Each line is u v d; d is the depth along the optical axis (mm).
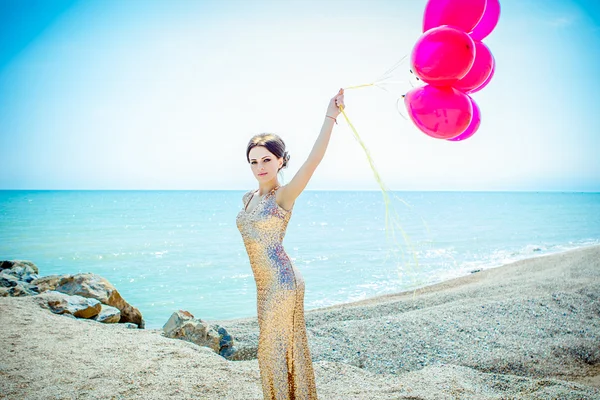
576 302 7039
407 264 3008
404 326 6168
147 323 10609
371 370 4914
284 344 2596
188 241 29094
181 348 4602
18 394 3285
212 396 3354
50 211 64062
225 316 11391
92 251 23953
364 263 19312
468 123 2896
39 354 4188
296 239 30141
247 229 2750
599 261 11000
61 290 7844
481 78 3100
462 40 2695
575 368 4781
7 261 10148
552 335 5691
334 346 5562
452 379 3846
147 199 140000
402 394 3455
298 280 2650
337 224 44781
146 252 23766
